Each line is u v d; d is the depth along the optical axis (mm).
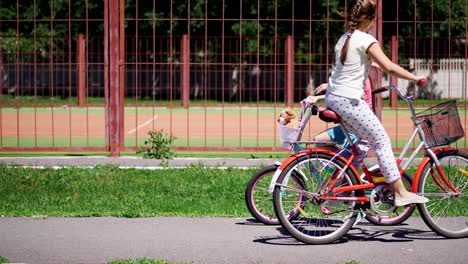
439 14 45125
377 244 9227
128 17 47562
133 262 8109
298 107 40531
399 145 22000
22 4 46812
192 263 8281
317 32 46688
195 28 48156
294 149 9641
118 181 13164
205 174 13773
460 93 44438
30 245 9078
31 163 14828
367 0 8898
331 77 9094
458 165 9641
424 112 9500
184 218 10680
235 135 26219
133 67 46688
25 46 46688
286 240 9414
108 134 15586
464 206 9906
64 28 47438
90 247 8992
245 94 48938
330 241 9203
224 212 10984
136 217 10711
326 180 9211
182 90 41781
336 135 9617
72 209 11141
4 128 28609
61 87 48375
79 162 14961
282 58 48125
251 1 47031
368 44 8766
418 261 8414
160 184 12938
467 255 8695
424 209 9492
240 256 8617
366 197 9234
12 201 11711
